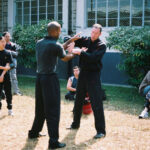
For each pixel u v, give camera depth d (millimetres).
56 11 11039
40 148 4270
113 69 9875
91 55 4531
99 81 4777
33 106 6742
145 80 6191
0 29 12492
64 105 6844
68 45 4520
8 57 5656
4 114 5988
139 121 5629
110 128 5164
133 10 9328
